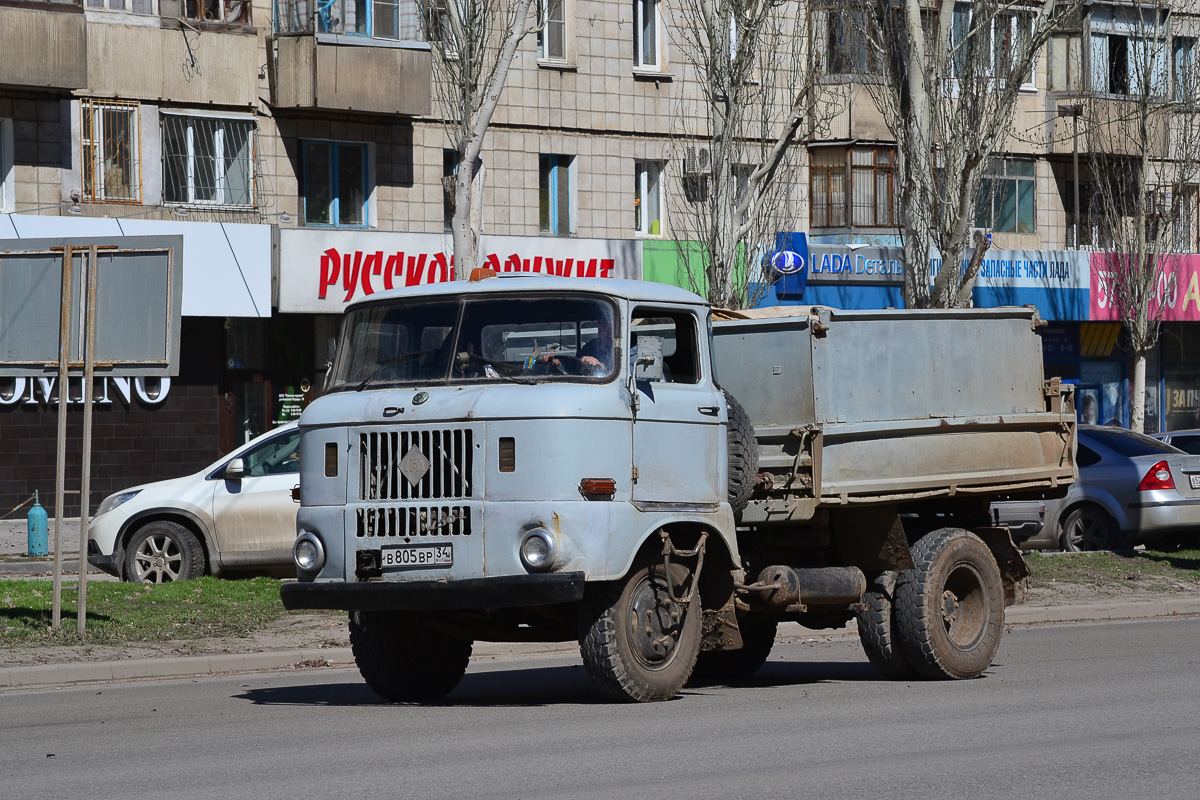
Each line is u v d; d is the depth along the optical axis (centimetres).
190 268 3919
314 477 1329
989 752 1072
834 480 1448
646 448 1310
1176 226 5234
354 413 1312
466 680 1631
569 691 1495
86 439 1789
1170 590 2516
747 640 1620
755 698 1384
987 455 1611
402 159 4309
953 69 3484
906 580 1527
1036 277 5125
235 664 1739
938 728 1185
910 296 3441
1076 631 2097
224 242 3959
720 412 1387
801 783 955
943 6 3406
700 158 4362
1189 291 5303
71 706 1418
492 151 4378
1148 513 2839
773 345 1457
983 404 1609
